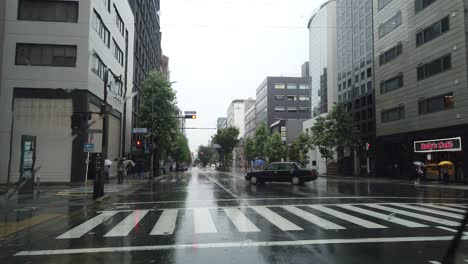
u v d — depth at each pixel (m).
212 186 25.52
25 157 17.97
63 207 13.59
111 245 7.57
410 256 6.51
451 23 30.69
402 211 12.36
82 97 25.91
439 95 32.19
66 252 7.03
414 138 36.22
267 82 102.38
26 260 6.48
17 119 25.31
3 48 25.50
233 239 8.02
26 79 25.55
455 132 30.02
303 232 8.74
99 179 16.45
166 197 17.80
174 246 7.41
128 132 42.41
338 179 38.50
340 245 7.38
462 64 29.34
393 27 40.31
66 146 25.55
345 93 55.72
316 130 49.25
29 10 26.02
